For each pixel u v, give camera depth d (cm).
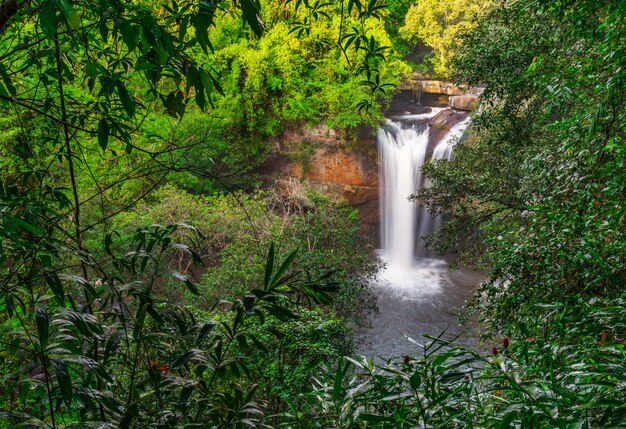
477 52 769
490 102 811
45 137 227
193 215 1412
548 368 170
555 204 443
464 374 172
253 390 194
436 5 2366
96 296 160
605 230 343
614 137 367
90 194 811
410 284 1922
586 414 133
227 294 1214
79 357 144
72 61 207
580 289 370
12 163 552
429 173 978
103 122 183
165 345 197
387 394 173
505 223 930
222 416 187
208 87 168
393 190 2209
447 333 1506
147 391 187
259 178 2159
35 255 162
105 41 188
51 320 147
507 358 204
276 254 1262
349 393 181
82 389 155
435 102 2606
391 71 2142
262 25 166
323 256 1287
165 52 157
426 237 999
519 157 846
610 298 316
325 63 2022
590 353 169
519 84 739
